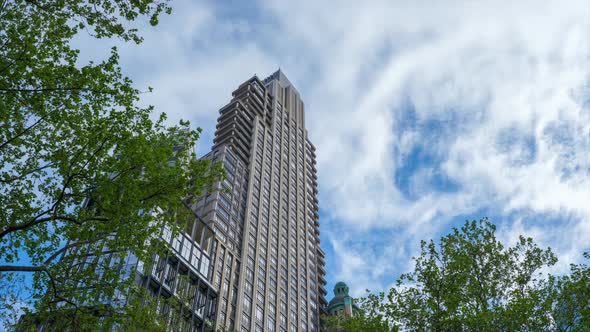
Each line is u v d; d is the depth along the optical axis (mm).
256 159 164750
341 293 168000
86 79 25344
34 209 25234
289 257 149875
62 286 25453
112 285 25953
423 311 30859
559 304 29250
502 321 28469
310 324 140125
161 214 27438
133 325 27328
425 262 32750
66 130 26109
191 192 28031
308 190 190375
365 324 32156
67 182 24453
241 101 185125
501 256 32125
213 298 94562
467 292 31188
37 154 25734
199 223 104500
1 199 25016
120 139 26125
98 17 25047
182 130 29234
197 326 87250
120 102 26312
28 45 24141
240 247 131375
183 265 89438
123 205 25641
